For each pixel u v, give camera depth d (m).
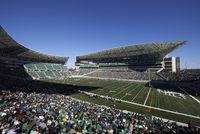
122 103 37.91
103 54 115.88
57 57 116.12
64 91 52.66
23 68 96.81
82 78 106.75
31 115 16.23
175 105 36.97
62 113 19.47
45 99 29.97
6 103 22.19
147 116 26.28
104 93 51.66
